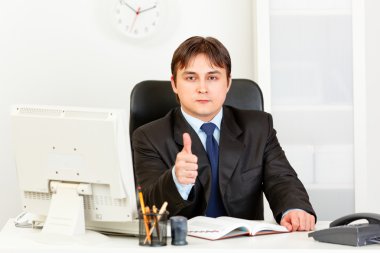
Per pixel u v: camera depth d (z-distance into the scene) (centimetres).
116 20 409
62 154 198
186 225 180
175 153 252
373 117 421
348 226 181
